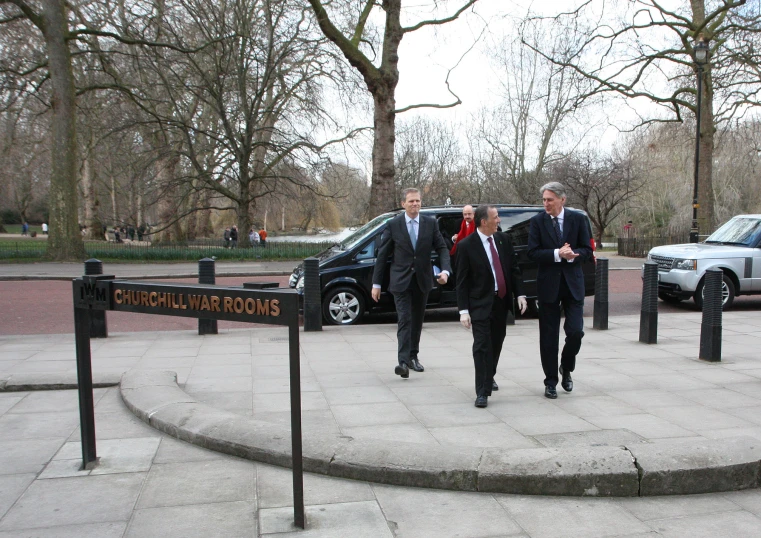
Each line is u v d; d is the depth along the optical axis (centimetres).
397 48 1952
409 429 452
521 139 3825
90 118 3102
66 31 2417
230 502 342
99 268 825
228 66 2614
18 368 656
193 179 2933
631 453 364
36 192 5622
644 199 4972
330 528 311
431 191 3675
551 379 539
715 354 684
